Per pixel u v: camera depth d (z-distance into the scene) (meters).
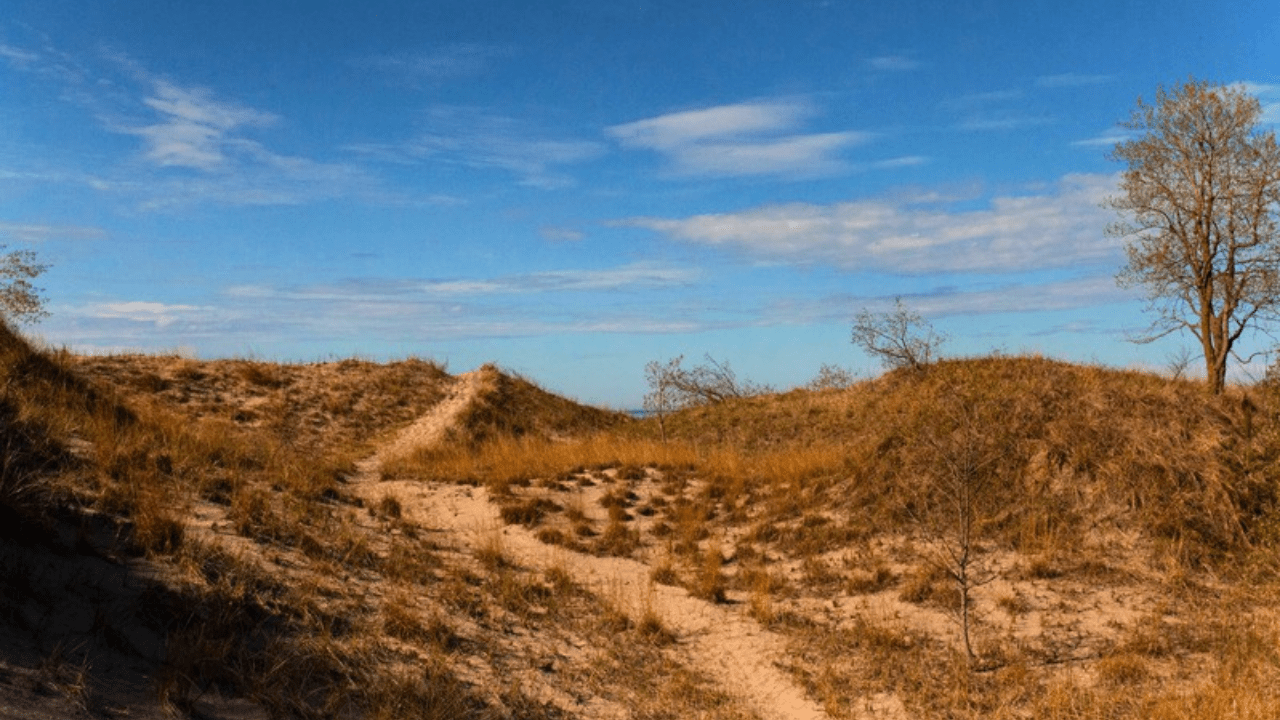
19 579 6.55
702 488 16.58
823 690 8.51
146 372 25.17
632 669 9.02
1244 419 12.99
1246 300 24.41
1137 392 14.24
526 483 17.23
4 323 14.16
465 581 10.87
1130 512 11.74
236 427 23.11
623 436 26.58
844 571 11.84
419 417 27.84
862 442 16.64
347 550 10.76
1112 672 8.34
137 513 8.97
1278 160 23.92
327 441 24.11
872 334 25.66
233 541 9.55
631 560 13.03
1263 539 10.70
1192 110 25.16
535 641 9.40
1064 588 10.49
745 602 11.15
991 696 8.19
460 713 7.13
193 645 6.68
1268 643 8.62
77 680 5.48
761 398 28.66
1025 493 12.55
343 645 7.92
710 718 7.93
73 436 11.20
